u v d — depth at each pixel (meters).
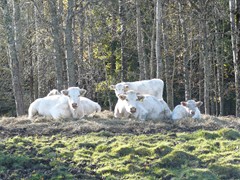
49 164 10.50
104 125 13.11
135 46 30.41
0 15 27.03
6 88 34.97
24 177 9.96
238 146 11.44
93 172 10.12
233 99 33.09
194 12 24.05
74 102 14.37
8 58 30.38
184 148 11.27
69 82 19.11
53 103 15.24
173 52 27.50
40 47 29.38
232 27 18.42
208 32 25.31
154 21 25.70
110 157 10.84
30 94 31.73
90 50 30.20
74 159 10.72
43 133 12.66
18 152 11.07
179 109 14.85
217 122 13.91
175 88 33.59
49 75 30.81
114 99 33.38
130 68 32.62
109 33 29.98
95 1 20.47
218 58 27.50
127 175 9.99
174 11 26.11
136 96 14.60
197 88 34.72
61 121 13.96
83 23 30.12
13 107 35.00
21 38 27.91
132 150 11.04
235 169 10.20
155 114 14.96
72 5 19.14
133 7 26.66
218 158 10.80
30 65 31.86
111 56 31.83
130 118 14.73
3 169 10.36
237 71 17.41
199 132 12.26
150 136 12.15
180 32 28.69
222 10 24.86
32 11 30.56
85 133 12.56
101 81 31.78
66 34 19.12
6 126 13.59
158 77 20.81
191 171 10.07
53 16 19.83
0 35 27.61
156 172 10.13
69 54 19.12
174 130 12.78
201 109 32.53
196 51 30.19
